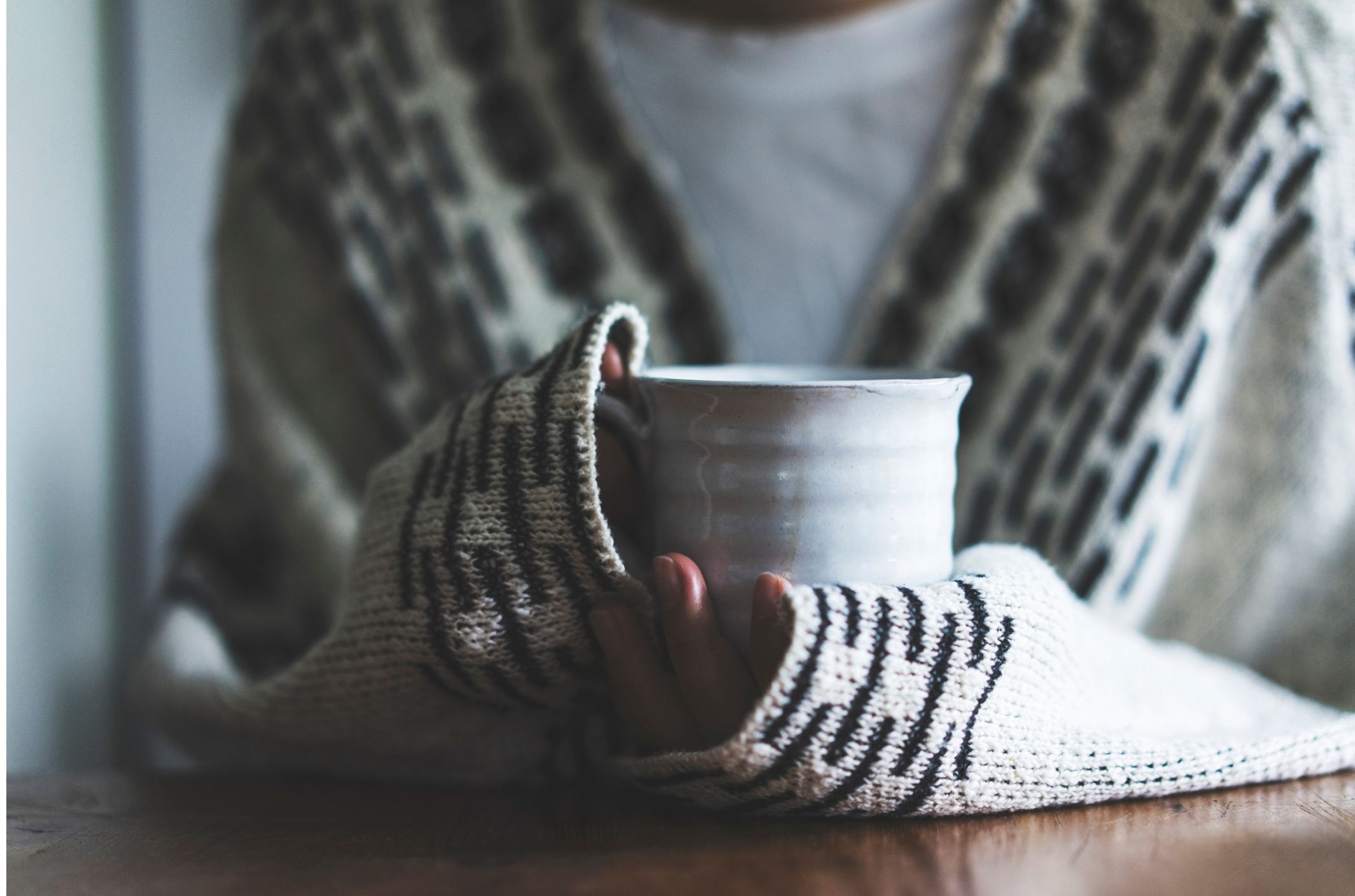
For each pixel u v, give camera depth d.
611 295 0.87
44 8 0.90
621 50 0.88
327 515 0.85
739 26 0.86
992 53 0.84
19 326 0.86
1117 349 0.81
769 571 0.59
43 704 0.89
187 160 1.13
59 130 0.92
